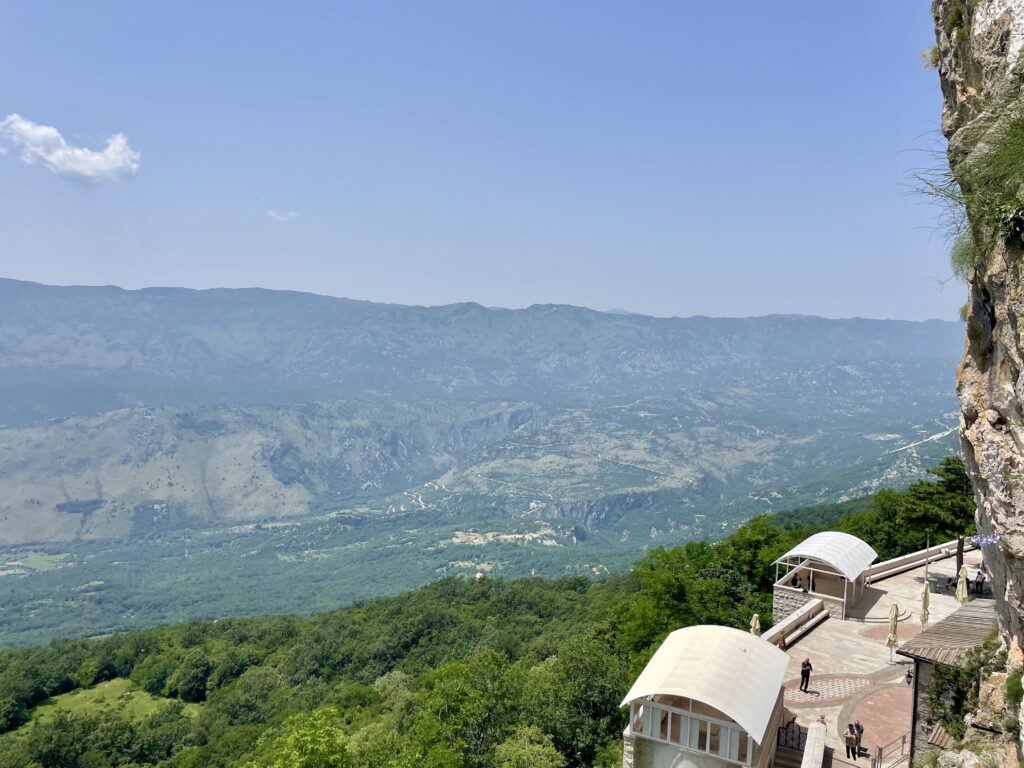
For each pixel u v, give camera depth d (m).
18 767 97.62
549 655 106.25
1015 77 15.33
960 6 19.70
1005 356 16.62
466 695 60.75
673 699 26.27
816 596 43.97
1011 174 14.59
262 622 171.25
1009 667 20.09
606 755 55.41
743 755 24.42
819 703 32.28
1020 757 16.02
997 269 15.83
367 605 178.88
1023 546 16.80
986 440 17.97
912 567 51.31
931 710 24.52
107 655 147.62
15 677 130.25
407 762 53.50
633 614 64.69
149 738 110.00
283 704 116.50
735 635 29.17
